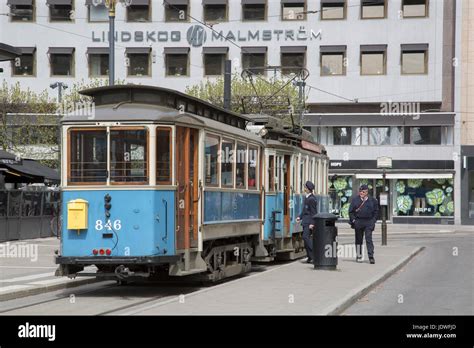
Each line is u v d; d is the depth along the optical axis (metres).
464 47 53.28
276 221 21.34
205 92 48.50
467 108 53.22
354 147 53.44
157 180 13.98
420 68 52.84
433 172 52.88
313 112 53.44
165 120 14.11
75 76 53.19
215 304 12.37
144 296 14.76
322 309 11.68
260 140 20.14
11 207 31.41
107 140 14.03
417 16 52.72
